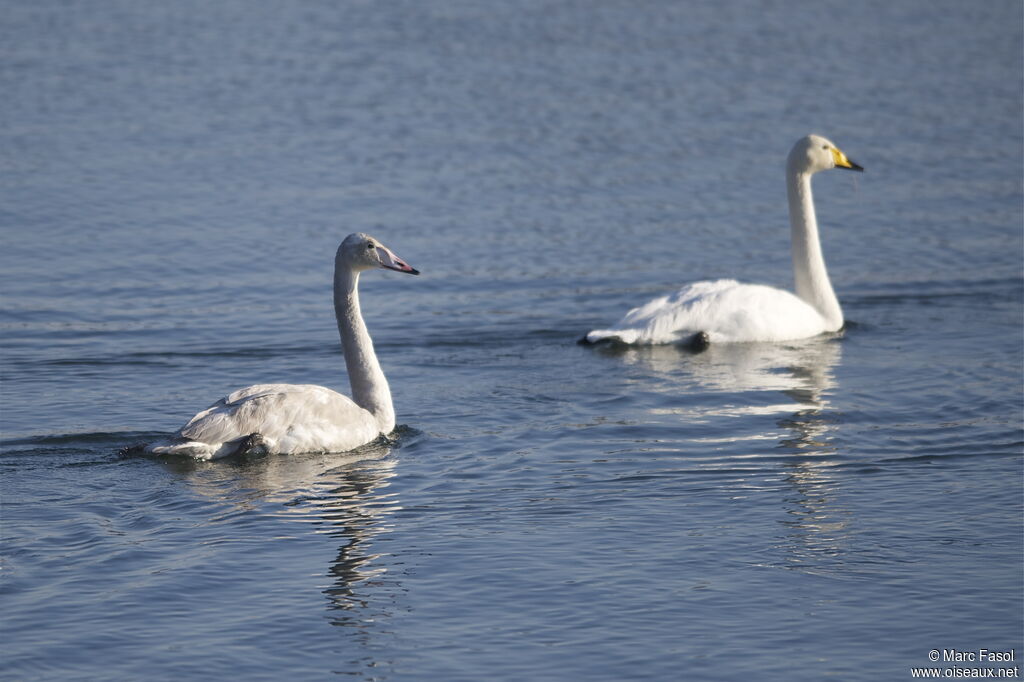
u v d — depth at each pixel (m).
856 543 12.34
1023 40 45.34
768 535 12.55
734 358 19.17
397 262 15.57
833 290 23.23
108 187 29.22
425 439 15.59
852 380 17.92
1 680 9.83
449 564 11.88
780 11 50.34
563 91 38.12
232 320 21.25
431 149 32.62
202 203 28.20
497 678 9.90
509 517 13.03
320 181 30.00
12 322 20.98
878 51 43.62
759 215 27.81
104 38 45.44
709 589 11.37
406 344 20.16
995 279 23.50
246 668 10.06
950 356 19.08
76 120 35.00
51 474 14.21
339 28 47.22
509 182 29.97
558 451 15.11
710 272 24.30
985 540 12.35
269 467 14.47
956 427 15.80
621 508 13.27
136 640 10.47
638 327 19.91
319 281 23.52
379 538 12.48
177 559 11.96
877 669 10.04
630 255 25.22
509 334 20.67
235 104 36.84
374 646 10.40
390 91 38.28
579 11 49.94
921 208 28.20
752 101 37.12
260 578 11.59
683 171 30.88
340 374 18.62
